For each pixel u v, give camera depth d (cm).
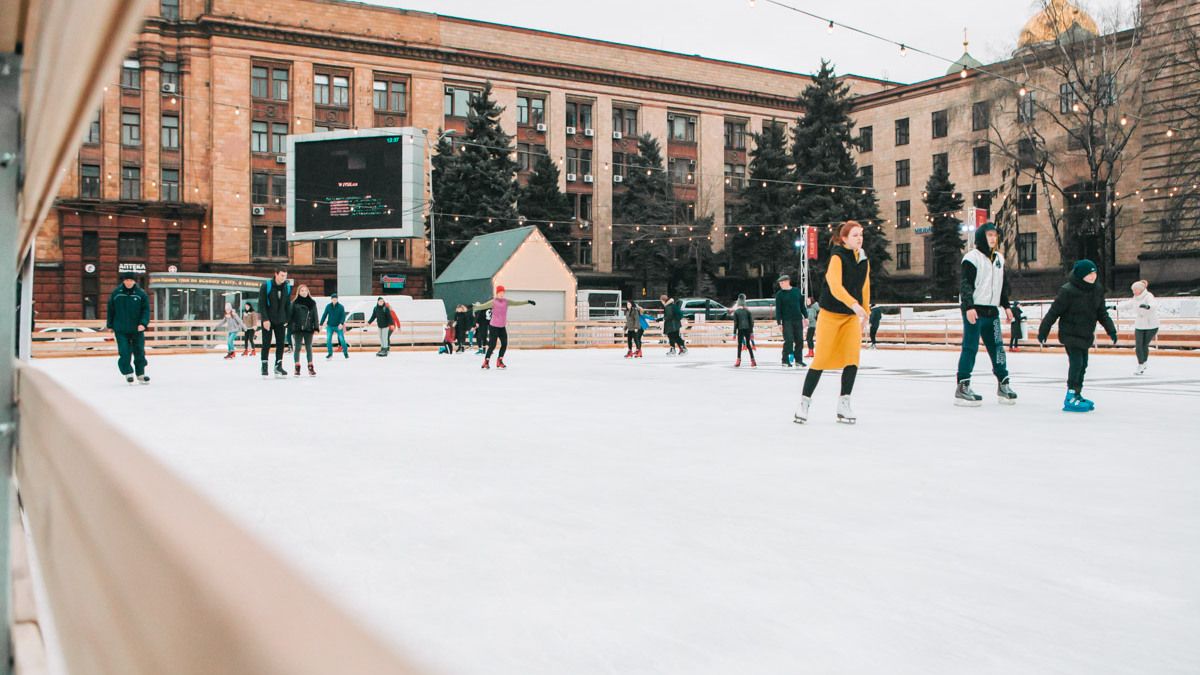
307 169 3231
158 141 4206
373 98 4644
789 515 350
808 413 758
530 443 567
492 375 1387
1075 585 254
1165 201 3744
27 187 145
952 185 5034
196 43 4278
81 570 72
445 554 289
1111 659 197
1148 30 3747
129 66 4184
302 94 4462
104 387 1120
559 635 212
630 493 397
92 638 66
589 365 1748
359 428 649
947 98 5372
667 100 5528
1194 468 466
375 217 3166
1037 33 4075
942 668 191
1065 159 4247
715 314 4425
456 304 3216
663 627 218
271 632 26
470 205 4431
